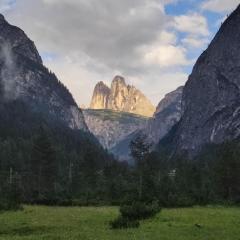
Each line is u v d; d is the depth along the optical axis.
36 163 141.00
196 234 37.62
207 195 93.81
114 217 52.66
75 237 35.69
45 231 40.69
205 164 173.75
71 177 137.88
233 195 115.69
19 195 86.75
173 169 179.62
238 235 37.22
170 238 35.22
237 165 117.25
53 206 82.50
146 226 42.84
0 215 55.66
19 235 38.47
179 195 87.88
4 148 197.50
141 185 106.69
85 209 70.06
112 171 155.88
